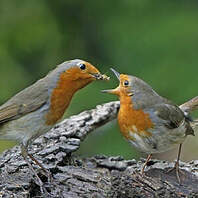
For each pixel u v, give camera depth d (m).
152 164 11.71
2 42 20.84
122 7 21.58
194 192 10.26
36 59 21.34
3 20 21.48
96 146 17.27
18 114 10.24
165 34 19.62
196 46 19.25
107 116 13.14
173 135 10.91
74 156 11.97
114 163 11.60
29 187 9.91
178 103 18.34
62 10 22.66
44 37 21.41
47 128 10.45
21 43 21.08
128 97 10.75
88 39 22.14
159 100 10.94
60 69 10.24
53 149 11.39
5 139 10.52
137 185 10.27
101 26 21.78
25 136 10.38
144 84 10.86
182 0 21.05
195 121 11.71
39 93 10.26
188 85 18.56
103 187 10.46
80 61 10.24
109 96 18.47
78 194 10.13
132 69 19.56
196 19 20.03
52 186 10.24
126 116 10.79
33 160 10.40
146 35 19.89
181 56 19.14
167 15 20.52
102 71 20.69
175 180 10.72
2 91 19.55
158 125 10.73
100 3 22.17
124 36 20.31
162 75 18.83
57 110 10.35
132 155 17.11
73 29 22.48
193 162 11.99
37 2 22.11
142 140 10.84
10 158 11.11
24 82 20.25
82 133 12.35
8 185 9.87
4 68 20.22
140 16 20.88
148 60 19.47
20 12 21.75
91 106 18.22
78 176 10.75
